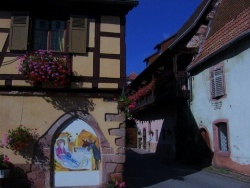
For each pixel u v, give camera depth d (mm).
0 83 10227
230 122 14578
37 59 10117
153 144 27312
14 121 10320
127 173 14773
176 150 20672
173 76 19453
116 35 11000
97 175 10586
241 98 13750
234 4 16688
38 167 10234
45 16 10852
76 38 10734
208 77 16672
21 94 10430
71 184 10414
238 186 11633
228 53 14797
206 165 16641
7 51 10430
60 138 10547
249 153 13094
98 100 10789
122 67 10844
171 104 21656
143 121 31859
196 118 18016
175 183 12258
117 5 10867
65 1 10594
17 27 10562
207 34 18797
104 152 10602
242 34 12891
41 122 10430
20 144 10055
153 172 15148
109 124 10734
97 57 10766
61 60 10375
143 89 25156
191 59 19281
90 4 10797
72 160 10516
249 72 13195
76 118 10695
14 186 10047
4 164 9656
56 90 10562
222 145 15672
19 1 10578
